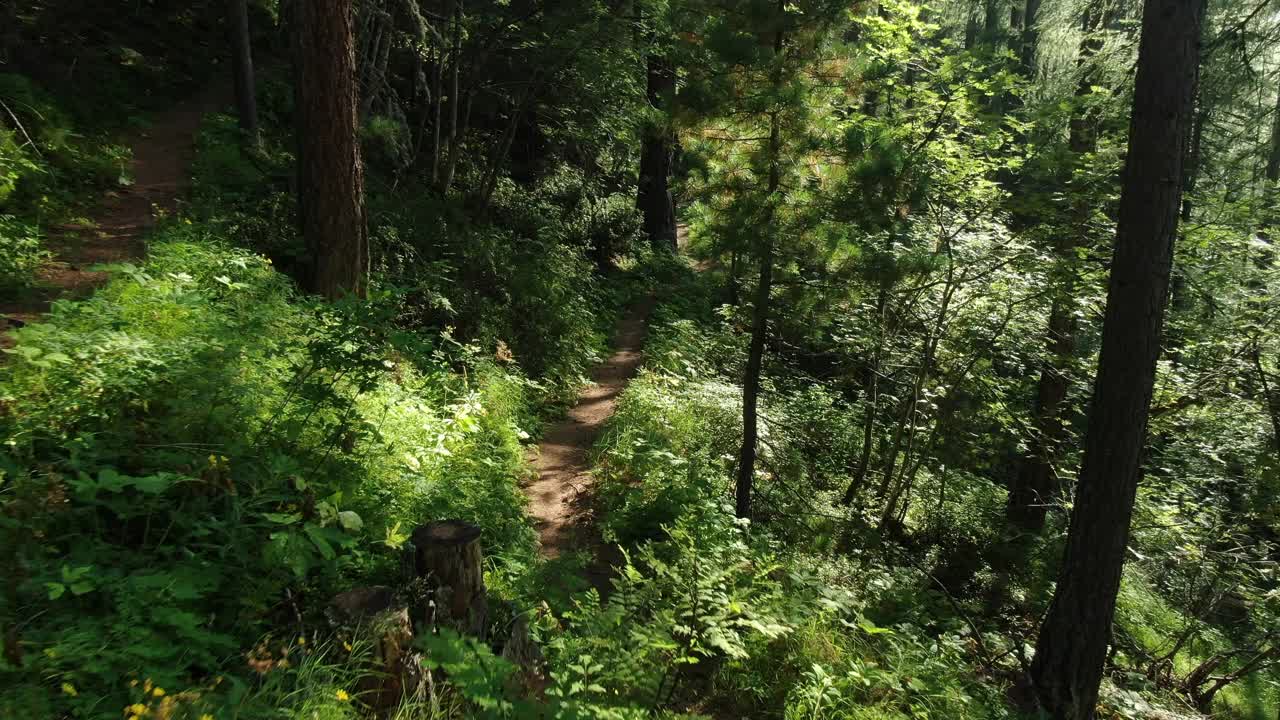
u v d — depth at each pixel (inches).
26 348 149.8
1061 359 370.6
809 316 300.7
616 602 184.1
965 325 378.0
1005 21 772.6
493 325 426.6
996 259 369.4
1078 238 362.9
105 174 387.2
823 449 435.8
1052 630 234.8
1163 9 209.6
